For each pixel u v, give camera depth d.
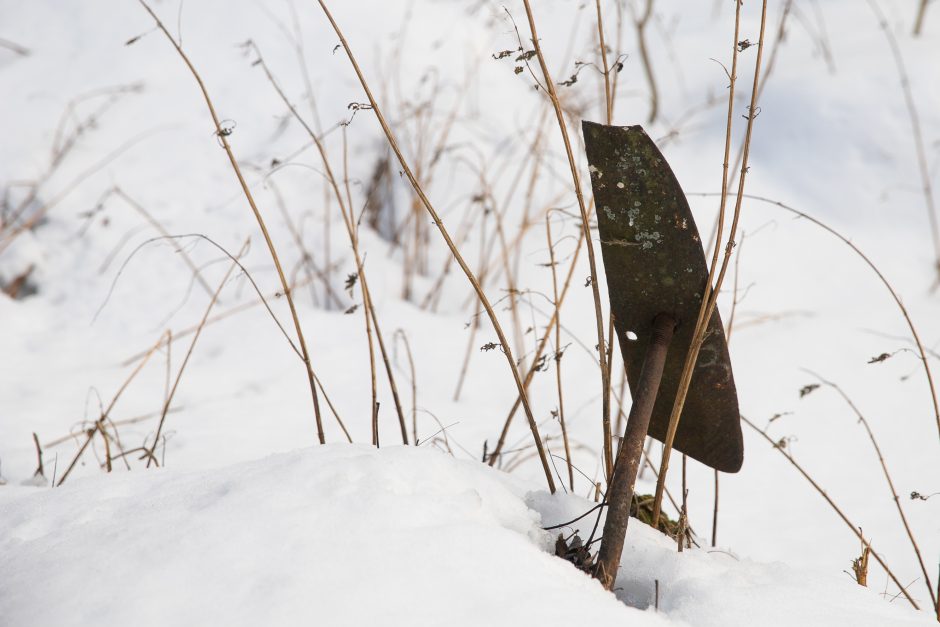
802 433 3.96
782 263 5.19
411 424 3.93
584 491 3.47
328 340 4.62
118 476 2.20
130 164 5.59
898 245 5.27
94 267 5.02
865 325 4.72
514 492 2.35
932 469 3.66
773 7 7.12
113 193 5.38
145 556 1.71
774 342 4.65
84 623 1.54
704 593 1.95
